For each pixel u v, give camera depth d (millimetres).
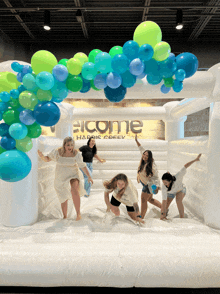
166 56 1968
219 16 5199
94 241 2146
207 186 2627
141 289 1961
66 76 1986
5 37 6102
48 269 1807
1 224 2551
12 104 2031
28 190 2568
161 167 5148
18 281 1825
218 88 2418
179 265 1803
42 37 6098
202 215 2898
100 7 4766
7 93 2012
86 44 6391
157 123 6789
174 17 5238
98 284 1830
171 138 5102
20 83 2191
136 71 1942
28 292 1907
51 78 1913
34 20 5359
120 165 5113
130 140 5195
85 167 2832
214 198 2525
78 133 6820
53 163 3561
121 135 6820
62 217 3127
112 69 2004
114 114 4594
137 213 2615
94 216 2930
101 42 6340
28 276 1809
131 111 4621
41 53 1991
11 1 4746
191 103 3275
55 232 2352
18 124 1960
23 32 5910
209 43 6273
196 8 4836
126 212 3191
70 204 3562
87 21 5410
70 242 2109
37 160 2762
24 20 5328
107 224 2586
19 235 2264
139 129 6781
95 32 5898
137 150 5145
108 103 6801
